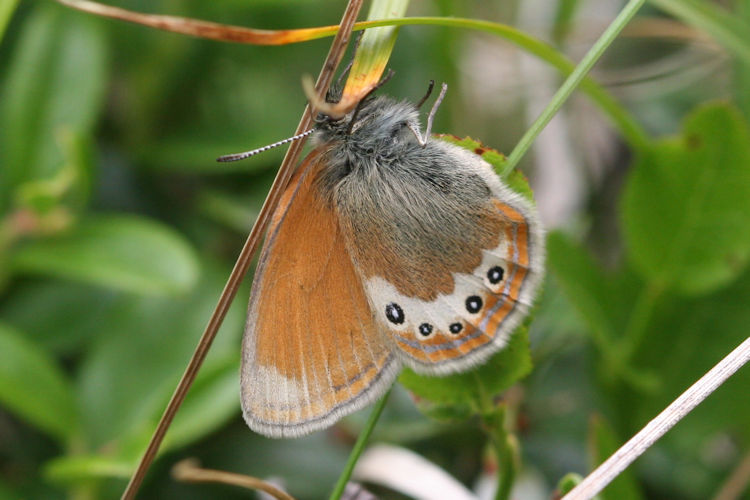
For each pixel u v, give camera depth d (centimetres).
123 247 43
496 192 41
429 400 42
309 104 41
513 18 46
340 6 46
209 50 45
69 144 43
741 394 43
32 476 44
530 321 41
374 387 42
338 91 42
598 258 45
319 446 44
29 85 44
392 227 41
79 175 43
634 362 43
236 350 43
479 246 41
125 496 41
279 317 42
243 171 45
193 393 43
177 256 43
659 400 43
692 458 44
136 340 43
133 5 45
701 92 46
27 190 43
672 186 43
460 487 43
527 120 46
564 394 44
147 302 43
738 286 43
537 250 41
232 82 45
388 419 44
